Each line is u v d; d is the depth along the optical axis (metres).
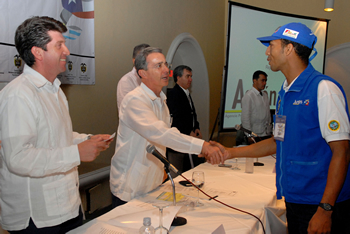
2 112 1.01
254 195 1.62
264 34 4.43
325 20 4.79
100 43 3.06
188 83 3.50
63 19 2.56
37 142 1.09
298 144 1.25
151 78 1.59
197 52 5.09
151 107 1.62
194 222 1.24
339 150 1.11
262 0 5.87
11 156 0.97
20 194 1.07
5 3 2.11
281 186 1.39
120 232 1.10
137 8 3.56
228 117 4.31
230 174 2.06
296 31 1.25
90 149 1.07
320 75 1.23
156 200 1.48
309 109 1.21
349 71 5.55
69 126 1.28
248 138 3.55
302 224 1.29
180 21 4.51
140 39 3.66
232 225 1.22
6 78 2.16
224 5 6.12
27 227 1.09
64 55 1.17
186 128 3.41
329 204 1.10
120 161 1.61
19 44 1.10
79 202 1.25
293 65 1.29
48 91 1.18
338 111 1.12
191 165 3.29
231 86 4.27
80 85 2.85
